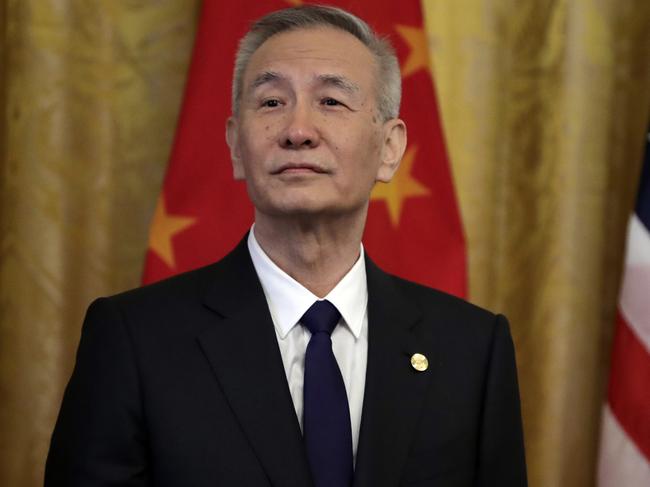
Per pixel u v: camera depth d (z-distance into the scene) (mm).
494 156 4613
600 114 4605
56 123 4199
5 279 4168
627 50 4621
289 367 2447
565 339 4578
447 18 4590
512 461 2600
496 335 2672
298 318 2477
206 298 2496
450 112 4574
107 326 2412
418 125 3994
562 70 4594
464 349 2607
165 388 2320
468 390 2537
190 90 3852
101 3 4293
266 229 2504
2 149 4160
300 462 2258
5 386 4148
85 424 2314
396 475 2334
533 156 4621
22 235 4168
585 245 4605
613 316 4602
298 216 2389
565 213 4578
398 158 2723
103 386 2330
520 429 2680
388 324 2559
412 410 2434
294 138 2352
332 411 2344
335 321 2496
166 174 3818
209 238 3773
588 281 4602
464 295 3926
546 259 4602
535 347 4602
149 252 3760
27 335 4168
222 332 2416
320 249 2479
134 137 4332
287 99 2455
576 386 4598
